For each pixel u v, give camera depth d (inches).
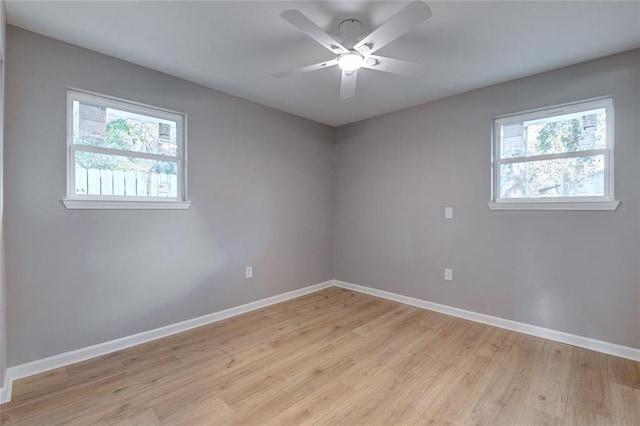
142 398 73.9
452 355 94.8
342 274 173.6
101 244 95.6
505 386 78.7
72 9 73.2
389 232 151.6
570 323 102.1
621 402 72.1
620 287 93.7
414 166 141.8
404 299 145.9
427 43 88.1
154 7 72.6
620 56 93.0
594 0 69.1
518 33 82.8
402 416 68.0
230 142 128.1
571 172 103.3
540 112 108.9
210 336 108.7
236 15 76.0
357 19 77.6
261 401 72.9
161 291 108.6
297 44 89.7
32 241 84.0
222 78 112.6
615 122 93.9
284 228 150.5
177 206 111.5
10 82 80.1
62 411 69.1
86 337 92.7
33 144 83.8
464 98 125.5
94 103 95.6
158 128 109.6
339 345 101.6
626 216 92.6
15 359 81.4
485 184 120.3
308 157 161.6
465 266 126.2
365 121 161.2
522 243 111.8
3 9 69.1
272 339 106.3
